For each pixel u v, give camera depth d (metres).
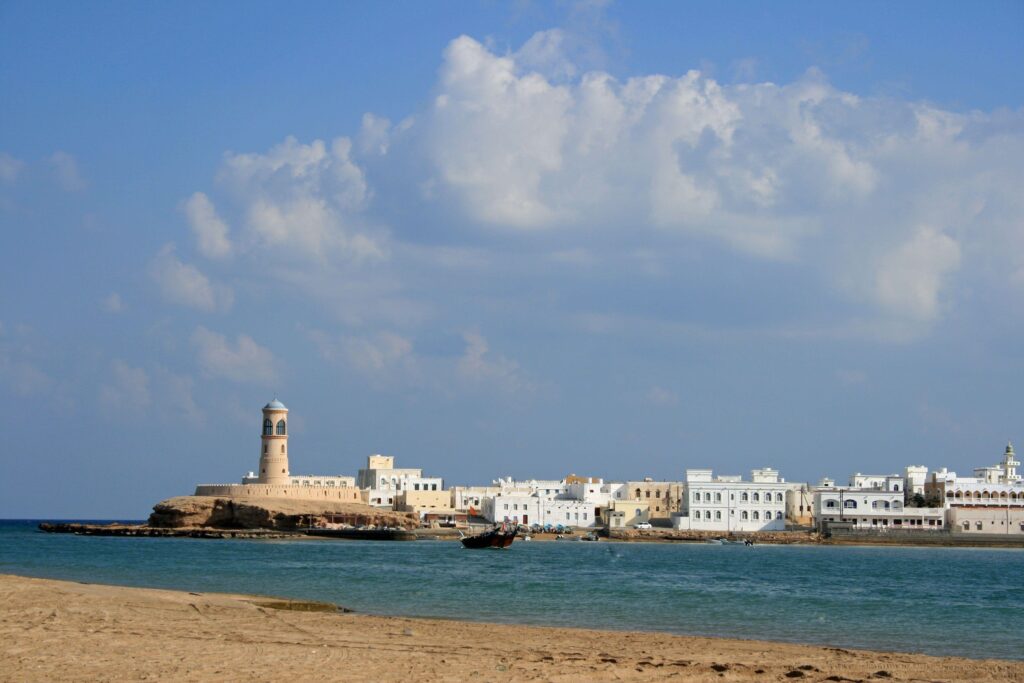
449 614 70.94
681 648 52.50
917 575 128.75
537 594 88.12
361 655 43.69
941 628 67.62
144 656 41.22
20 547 176.88
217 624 54.09
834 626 68.06
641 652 50.00
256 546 185.25
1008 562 171.50
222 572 111.81
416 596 84.31
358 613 68.75
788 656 50.12
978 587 107.00
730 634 63.00
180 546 183.38
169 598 66.56
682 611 76.19
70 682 35.97
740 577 118.50
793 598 88.81
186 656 41.53
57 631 47.34
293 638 49.25
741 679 41.19
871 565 154.25
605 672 41.34
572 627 65.06
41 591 63.50
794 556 184.00
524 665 42.44
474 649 47.66
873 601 86.62
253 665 39.91
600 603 81.06
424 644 49.06
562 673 40.72
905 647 58.44
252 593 85.38
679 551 195.00
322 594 85.00
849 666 46.53
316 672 38.84
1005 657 55.09
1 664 39.06
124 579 99.50
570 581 105.19
